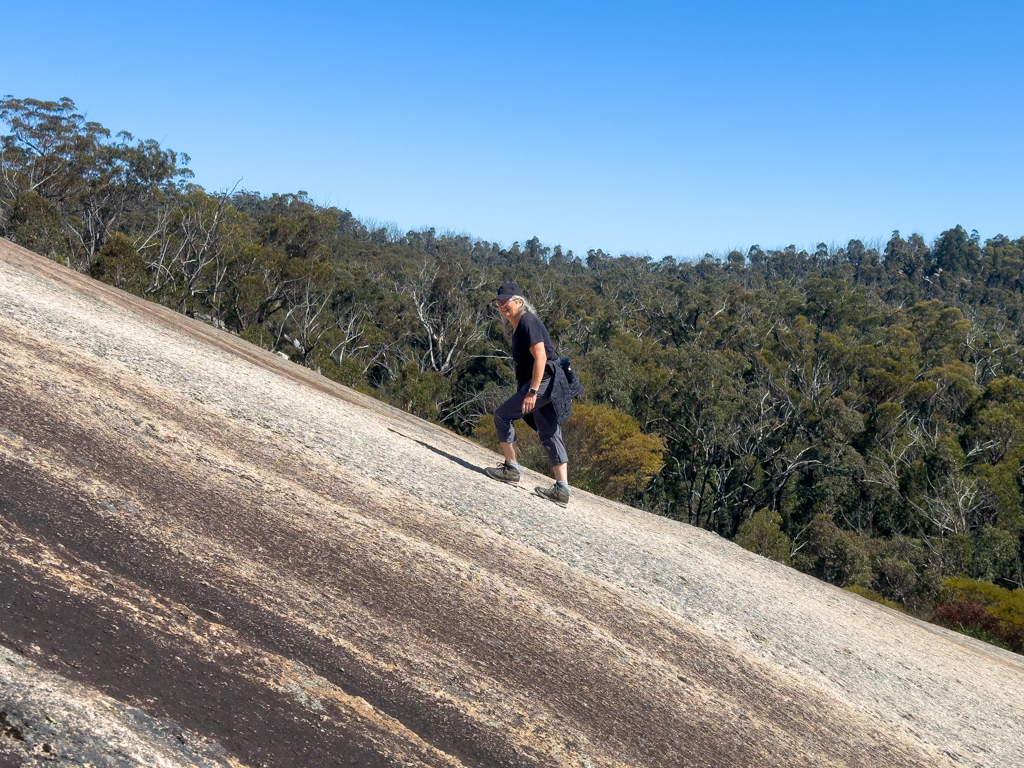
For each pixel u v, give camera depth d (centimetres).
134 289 3347
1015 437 4312
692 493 4175
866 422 4472
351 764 223
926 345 6919
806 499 4059
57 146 4556
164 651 234
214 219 4466
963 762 469
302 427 550
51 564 251
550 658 348
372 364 4938
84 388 431
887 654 666
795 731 396
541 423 634
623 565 539
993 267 12888
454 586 376
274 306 4366
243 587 291
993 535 3269
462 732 263
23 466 309
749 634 521
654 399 4234
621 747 301
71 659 211
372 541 388
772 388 4700
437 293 5669
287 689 244
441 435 961
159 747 195
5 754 173
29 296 619
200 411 487
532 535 517
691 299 7344
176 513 328
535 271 9331
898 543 3316
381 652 289
